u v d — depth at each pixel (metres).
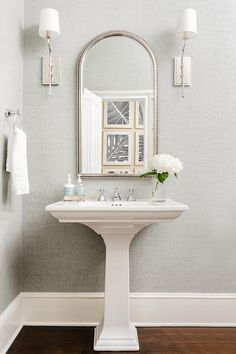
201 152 2.31
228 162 2.31
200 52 2.32
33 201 2.31
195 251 2.31
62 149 2.32
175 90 2.32
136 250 2.31
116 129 2.31
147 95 2.31
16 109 2.18
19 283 2.26
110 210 1.77
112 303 1.95
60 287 2.30
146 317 2.29
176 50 2.32
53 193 2.31
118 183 2.31
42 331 2.18
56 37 2.27
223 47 2.32
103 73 2.31
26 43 2.32
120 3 2.33
